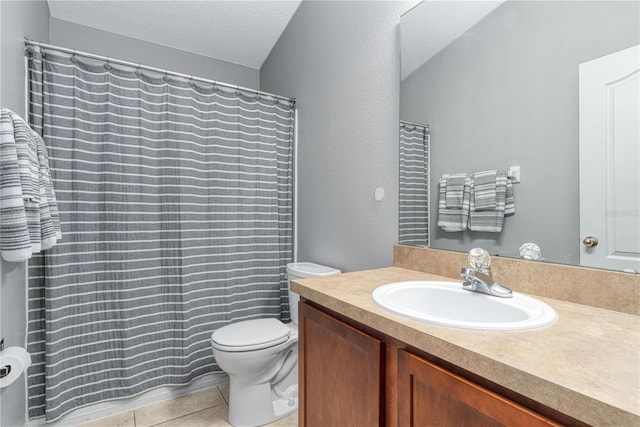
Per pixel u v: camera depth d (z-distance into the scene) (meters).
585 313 0.83
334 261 1.93
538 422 0.51
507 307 0.90
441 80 1.31
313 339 1.10
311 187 2.16
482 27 1.17
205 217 2.04
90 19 2.18
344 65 1.84
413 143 1.43
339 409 0.97
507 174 1.10
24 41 1.53
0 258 1.13
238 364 1.57
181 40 2.48
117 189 1.77
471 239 1.21
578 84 0.92
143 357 1.82
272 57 2.68
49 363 1.55
